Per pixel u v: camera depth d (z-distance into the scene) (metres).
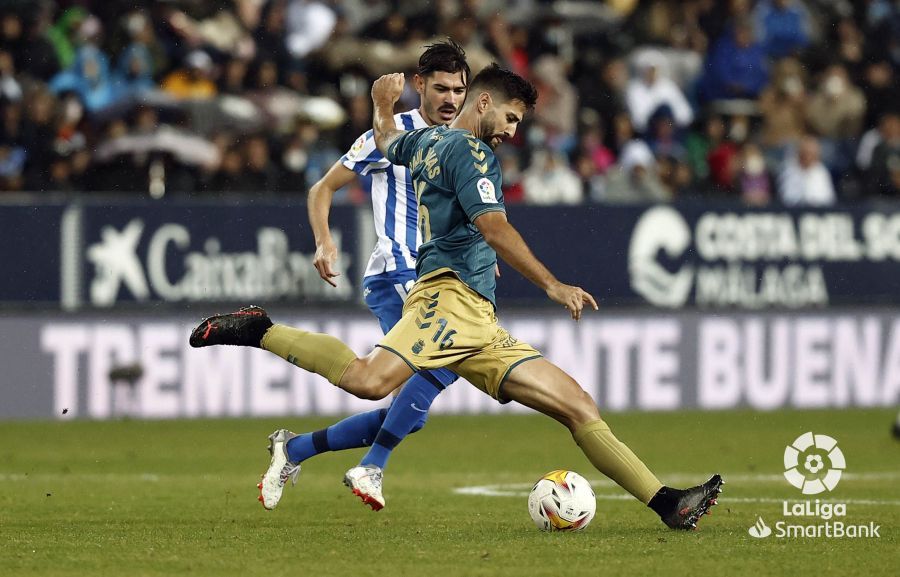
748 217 55.16
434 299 22.17
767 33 68.75
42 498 29.08
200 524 24.44
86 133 56.19
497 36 63.72
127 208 49.88
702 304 54.75
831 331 56.03
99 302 49.69
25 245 49.12
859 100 67.62
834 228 56.00
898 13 71.06
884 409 55.62
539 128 61.59
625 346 54.03
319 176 57.03
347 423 24.16
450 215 22.11
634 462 22.77
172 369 50.22
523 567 19.19
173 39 59.66
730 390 55.16
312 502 28.44
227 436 45.06
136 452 40.66
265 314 22.62
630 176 60.22
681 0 68.50
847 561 19.92
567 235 53.22
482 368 22.58
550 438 45.72
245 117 57.47
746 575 18.59
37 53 57.91
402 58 61.31
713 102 67.00
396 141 23.33
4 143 54.56
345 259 51.59
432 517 25.67
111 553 20.61
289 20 61.88
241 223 50.75
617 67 65.19
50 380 49.41
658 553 20.52
